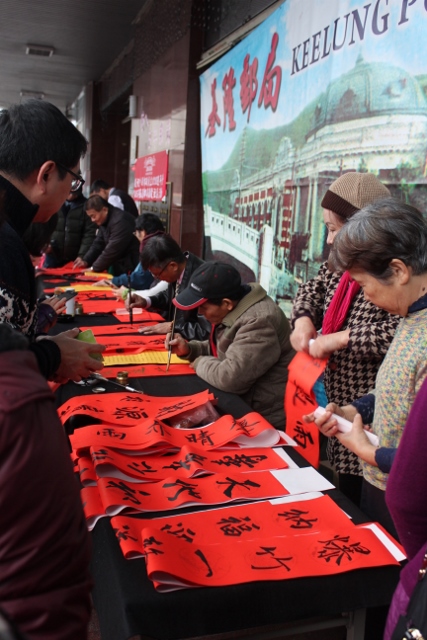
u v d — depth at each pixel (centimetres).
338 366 176
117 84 905
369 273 122
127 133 1112
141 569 104
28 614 65
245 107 432
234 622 99
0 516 65
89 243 579
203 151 538
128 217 490
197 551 108
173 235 607
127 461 142
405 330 123
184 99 558
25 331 125
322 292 190
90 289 419
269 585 102
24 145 118
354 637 117
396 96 251
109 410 175
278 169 379
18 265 115
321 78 317
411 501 86
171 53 601
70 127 124
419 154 238
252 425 163
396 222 117
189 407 174
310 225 337
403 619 85
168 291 361
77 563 70
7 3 651
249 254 436
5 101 1434
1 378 68
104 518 120
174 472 140
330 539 114
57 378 141
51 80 1129
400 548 113
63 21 713
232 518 121
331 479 259
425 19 231
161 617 95
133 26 729
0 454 65
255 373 201
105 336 278
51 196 124
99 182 601
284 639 177
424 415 84
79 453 146
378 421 129
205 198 539
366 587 105
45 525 66
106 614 102
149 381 212
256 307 209
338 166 302
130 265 493
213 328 223
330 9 305
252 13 428
